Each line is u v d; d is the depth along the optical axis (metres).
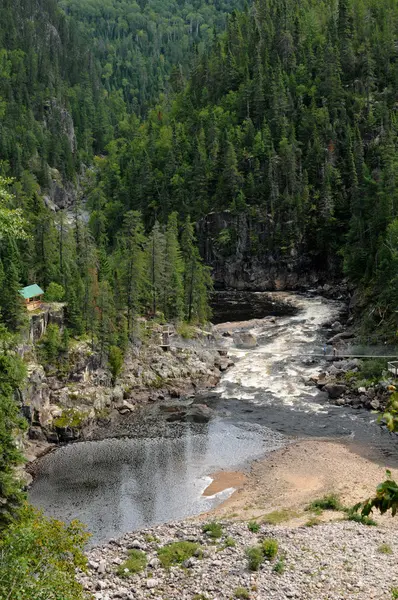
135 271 86.44
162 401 80.88
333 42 180.38
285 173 155.50
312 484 58.91
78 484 59.81
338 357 91.38
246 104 173.88
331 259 146.88
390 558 42.91
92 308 81.75
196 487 59.34
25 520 36.34
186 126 184.12
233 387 84.75
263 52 187.88
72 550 32.31
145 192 167.62
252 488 58.91
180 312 95.06
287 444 68.19
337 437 69.38
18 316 70.00
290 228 151.00
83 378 75.62
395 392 18.48
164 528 50.62
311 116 162.50
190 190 163.75
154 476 61.50
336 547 44.81
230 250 156.25
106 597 39.44
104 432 71.94
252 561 42.53
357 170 147.75
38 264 84.81
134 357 84.06
